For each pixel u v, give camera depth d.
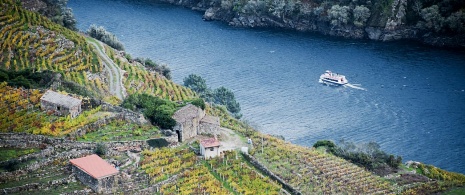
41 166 182.25
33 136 193.12
